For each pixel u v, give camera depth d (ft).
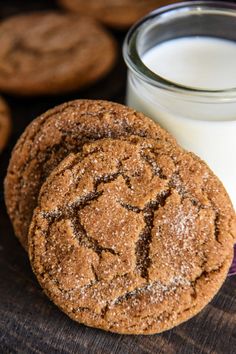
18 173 1.02
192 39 1.08
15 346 0.96
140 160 0.94
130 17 1.43
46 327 0.97
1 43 1.39
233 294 1.00
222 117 0.97
